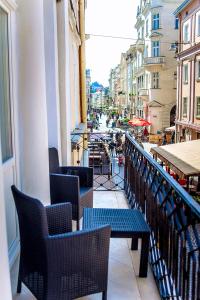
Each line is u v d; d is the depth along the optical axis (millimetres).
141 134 29766
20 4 3148
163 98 30656
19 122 3262
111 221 2881
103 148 13398
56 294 2039
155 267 2771
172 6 29516
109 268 2912
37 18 3182
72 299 2100
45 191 3365
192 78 21578
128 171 4934
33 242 2115
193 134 21625
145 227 2760
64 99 5148
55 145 4602
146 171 3359
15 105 3162
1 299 1712
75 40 8867
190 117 22125
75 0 8477
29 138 3275
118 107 61469
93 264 2141
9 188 2922
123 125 38781
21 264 2369
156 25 29781
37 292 2119
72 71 7758
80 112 10695
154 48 30328
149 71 30844
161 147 13484
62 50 5141
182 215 1968
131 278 2768
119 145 14734
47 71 4500
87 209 3221
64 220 2516
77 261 2074
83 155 9398
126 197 5027
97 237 2129
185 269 1907
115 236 2684
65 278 2055
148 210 3205
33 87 3232
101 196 5152
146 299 2498
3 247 1725
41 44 3244
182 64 23844
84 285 2129
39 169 3314
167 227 2375
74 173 4098
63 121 5152
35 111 3254
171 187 2217
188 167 10016
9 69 3029
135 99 40094
